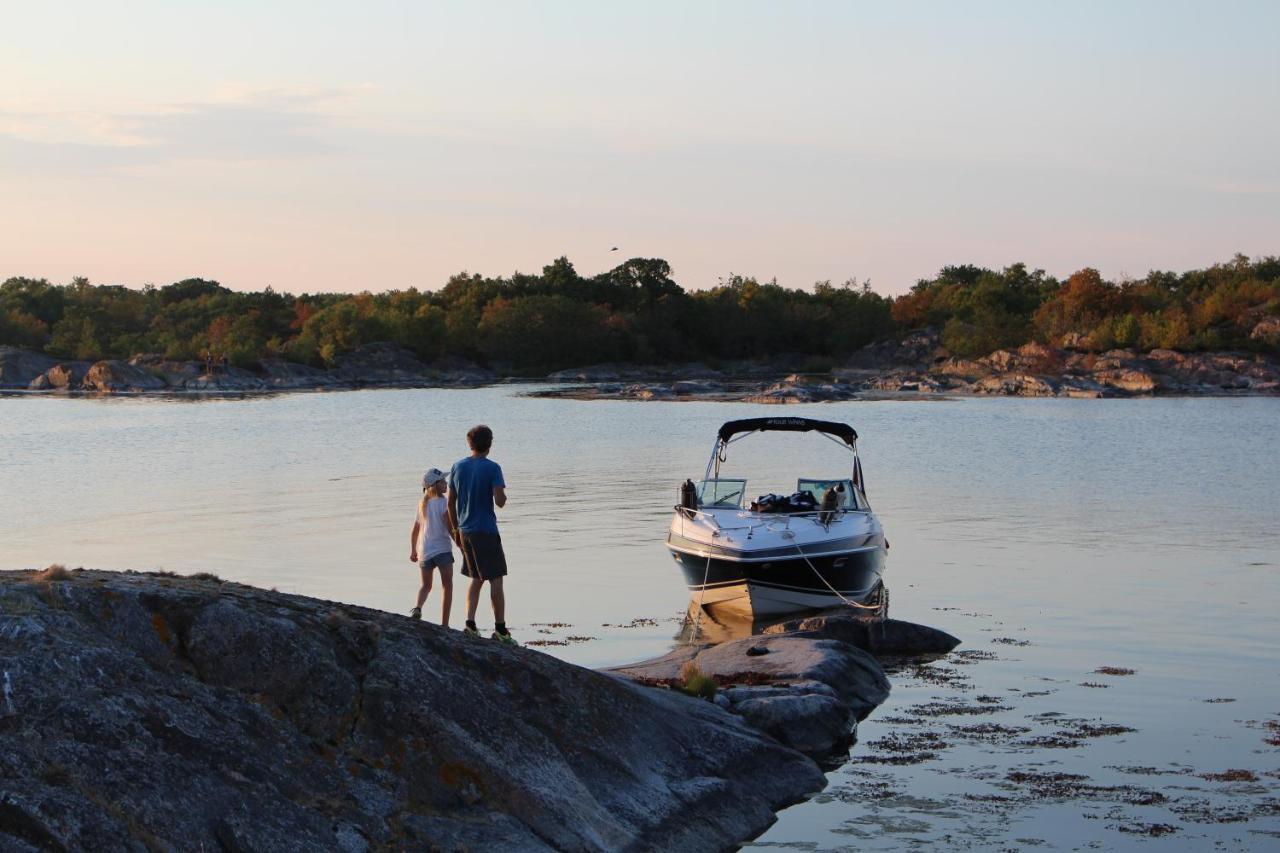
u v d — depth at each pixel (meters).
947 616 19.53
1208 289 144.00
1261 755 12.43
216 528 29.19
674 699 12.20
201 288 180.25
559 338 139.38
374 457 47.50
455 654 10.03
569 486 37.84
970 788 11.57
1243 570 23.42
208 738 8.01
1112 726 13.49
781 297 164.25
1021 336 129.00
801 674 14.28
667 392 93.81
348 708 8.97
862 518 21.84
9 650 7.89
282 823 7.73
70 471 42.53
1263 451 49.38
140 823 7.18
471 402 87.06
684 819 9.97
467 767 8.95
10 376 115.19
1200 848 10.09
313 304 169.12
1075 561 24.66
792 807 11.08
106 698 7.83
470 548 13.04
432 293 171.00
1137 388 99.56
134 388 109.69
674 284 160.88
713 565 20.55
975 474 41.31
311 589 21.41
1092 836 10.37
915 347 138.50
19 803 6.82
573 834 8.94
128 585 9.10
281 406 83.12
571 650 17.25
